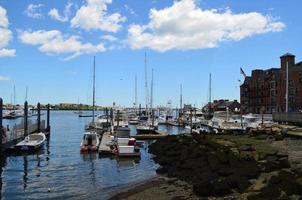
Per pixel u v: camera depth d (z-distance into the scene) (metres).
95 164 39.94
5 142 46.41
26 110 56.91
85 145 48.41
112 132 63.53
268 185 20.50
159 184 27.98
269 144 38.00
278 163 25.45
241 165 26.11
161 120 119.75
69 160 42.47
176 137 49.06
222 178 24.86
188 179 28.12
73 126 111.56
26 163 40.44
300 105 105.25
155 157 43.94
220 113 124.81
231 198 21.08
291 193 19.38
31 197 26.09
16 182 30.92
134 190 26.47
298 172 22.14
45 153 48.09
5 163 40.44
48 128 75.75
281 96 115.06
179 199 22.12
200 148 35.97
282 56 118.56
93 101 78.19
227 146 33.91
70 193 27.09
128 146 43.94
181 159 35.47
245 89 142.75
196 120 102.94
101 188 28.58
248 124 76.75
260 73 136.75
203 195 22.39
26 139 50.50
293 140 41.16
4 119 153.88
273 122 72.75
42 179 32.16
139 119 109.62
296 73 108.38
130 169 36.94
